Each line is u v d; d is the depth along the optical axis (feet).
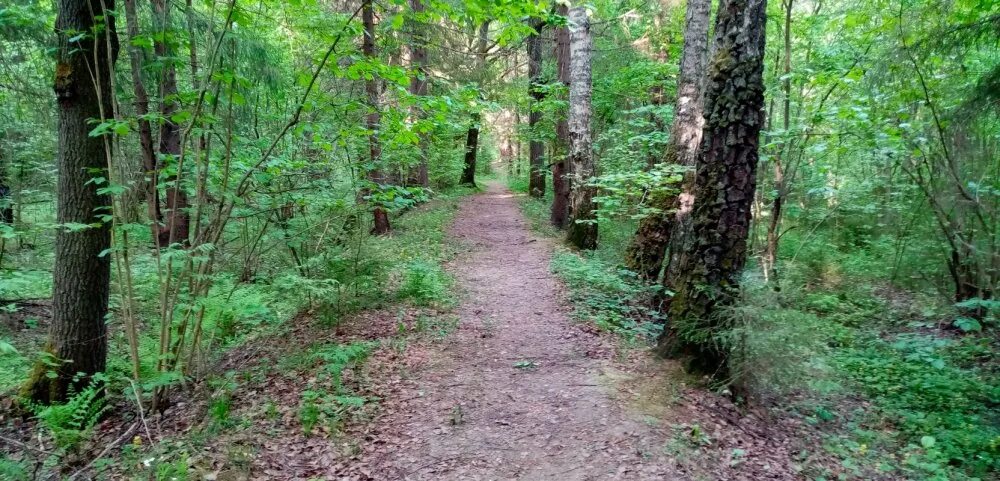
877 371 21.38
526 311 25.61
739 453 13.57
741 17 16.31
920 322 27.09
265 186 20.18
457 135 66.39
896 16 23.65
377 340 20.80
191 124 15.72
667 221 30.53
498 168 139.95
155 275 24.14
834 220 41.96
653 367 18.34
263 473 12.27
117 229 15.66
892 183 30.73
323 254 23.98
